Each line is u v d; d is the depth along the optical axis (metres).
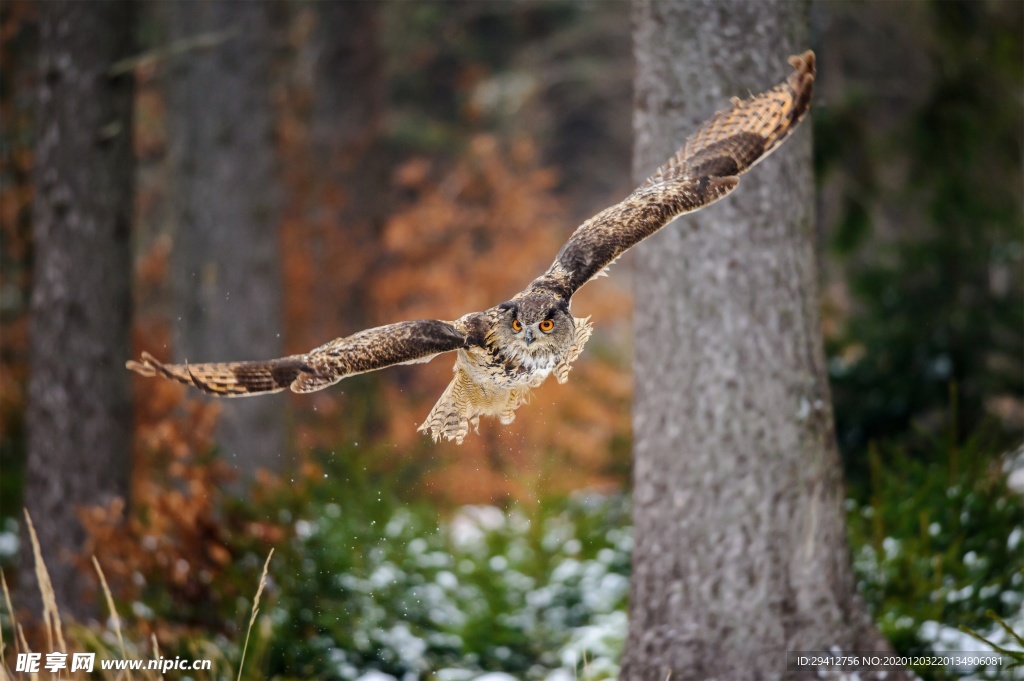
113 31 14.23
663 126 10.27
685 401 10.15
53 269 14.27
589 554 15.29
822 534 10.12
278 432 19.66
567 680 12.09
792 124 7.19
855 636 10.11
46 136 14.20
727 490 10.05
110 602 9.27
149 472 17.70
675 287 10.15
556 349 6.94
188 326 19.94
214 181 20.02
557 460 19.25
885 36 25.70
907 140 18.61
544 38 40.12
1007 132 18.62
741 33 10.12
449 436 7.20
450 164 37.38
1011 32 18.14
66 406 14.29
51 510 14.31
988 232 18.55
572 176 44.50
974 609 11.71
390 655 12.74
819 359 10.34
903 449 16.27
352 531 13.42
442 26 36.62
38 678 9.09
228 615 12.29
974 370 17.62
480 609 13.78
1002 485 12.88
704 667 10.03
